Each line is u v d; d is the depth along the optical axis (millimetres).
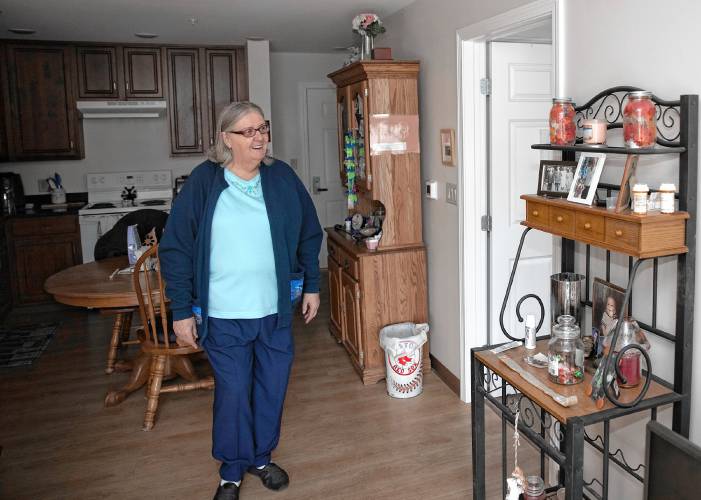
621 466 1975
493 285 3252
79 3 3779
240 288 2338
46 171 5633
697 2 1635
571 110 1982
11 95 5176
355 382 3629
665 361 1866
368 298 3518
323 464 2736
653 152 1631
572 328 1846
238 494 2486
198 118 5617
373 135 3438
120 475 2691
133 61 5395
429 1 3359
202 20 4324
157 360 3146
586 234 1831
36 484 2629
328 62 6172
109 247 3883
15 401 3477
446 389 3486
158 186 5918
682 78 1698
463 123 3064
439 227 3473
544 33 2973
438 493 2486
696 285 1728
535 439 1850
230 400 2387
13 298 5207
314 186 6371
